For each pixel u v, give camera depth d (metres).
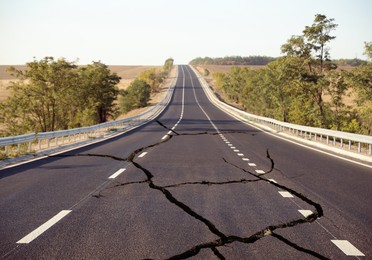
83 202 5.98
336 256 3.73
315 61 36.84
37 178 8.27
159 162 10.87
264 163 10.78
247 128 28.58
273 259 3.63
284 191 6.93
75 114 47.19
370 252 3.85
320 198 6.37
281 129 26.28
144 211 5.43
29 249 3.87
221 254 3.75
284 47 37.47
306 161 11.38
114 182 7.73
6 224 4.77
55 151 14.29
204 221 4.93
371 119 33.00
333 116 38.44
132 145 16.30
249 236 4.32
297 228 4.65
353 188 7.25
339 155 13.19
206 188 7.15
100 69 48.75
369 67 29.20
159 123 34.66
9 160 11.58
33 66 37.31
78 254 3.73
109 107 53.75
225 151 13.91
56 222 4.85
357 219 5.08
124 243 4.05
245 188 7.19
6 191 6.85
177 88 114.38
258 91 60.38
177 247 3.94
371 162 11.32
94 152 13.60
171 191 6.86
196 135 22.05
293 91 38.69
